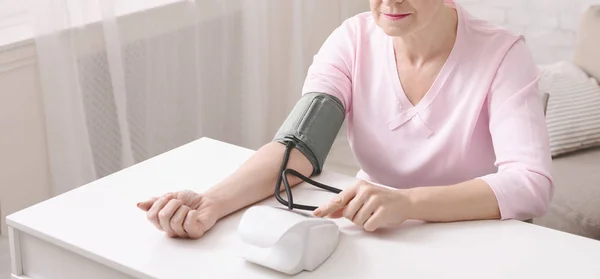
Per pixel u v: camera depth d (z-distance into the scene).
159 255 1.08
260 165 1.27
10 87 1.97
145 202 1.15
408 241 1.13
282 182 1.27
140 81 2.22
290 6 2.75
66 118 1.99
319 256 1.06
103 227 1.15
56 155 2.02
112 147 2.16
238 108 2.62
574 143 2.20
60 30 1.94
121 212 1.20
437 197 1.18
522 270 1.05
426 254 1.09
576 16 2.88
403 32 1.25
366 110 1.42
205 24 2.41
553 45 2.96
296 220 1.05
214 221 1.16
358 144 1.45
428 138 1.37
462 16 1.35
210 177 1.31
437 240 1.13
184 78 2.36
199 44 2.39
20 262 1.20
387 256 1.08
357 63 1.42
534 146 1.25
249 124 2.63
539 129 1.27
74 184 2.04
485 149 1.36
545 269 1.05
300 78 2.80
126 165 2.14
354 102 1.43
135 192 1.26
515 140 1.26
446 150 1.36
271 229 1.04
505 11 3.02
